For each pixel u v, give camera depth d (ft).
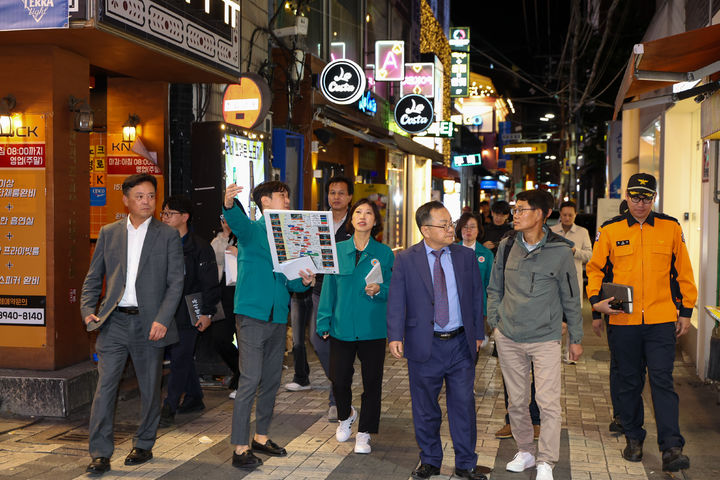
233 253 20.71
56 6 18.33
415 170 72.02
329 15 47.29
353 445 17.52
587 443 17.84
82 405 20.43
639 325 16.07
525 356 15.61
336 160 47.91
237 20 26.68
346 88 37.06
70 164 21.06
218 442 17.70
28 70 20.30
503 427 19.07
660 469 15.93
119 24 19.20
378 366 16.84
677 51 17.61
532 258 15.31
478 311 15.17
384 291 16.74
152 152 27.07
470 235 23.18
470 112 132.57
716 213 23.91
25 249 20.45
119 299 15.64
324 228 15.53
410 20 69.62
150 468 15.74
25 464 15.97
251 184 28.32
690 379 24.67
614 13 54.90
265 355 16.56
